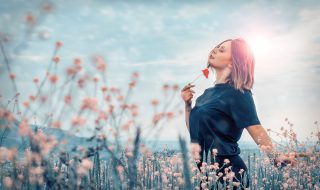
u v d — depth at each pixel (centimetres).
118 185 197
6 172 202
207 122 314
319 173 325
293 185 311
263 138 308
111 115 187
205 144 317
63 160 188
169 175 290
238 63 324
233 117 312
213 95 329
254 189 320
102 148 185
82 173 186
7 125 165
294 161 312
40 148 172
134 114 190
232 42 334
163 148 297
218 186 289
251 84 326
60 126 173
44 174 182
